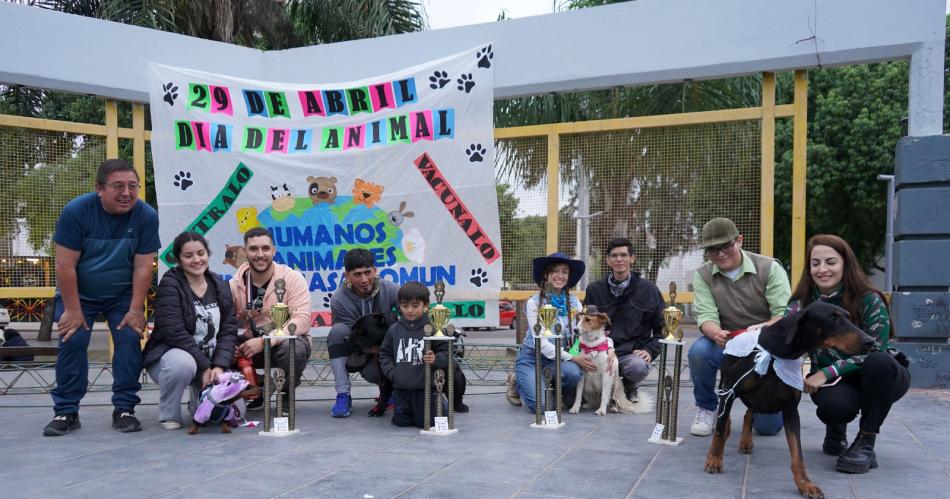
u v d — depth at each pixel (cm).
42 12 663
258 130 689
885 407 334
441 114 654
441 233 649
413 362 435
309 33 1198
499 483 310
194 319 441
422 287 445
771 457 362
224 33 1048
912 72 569
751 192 609
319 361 671
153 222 439
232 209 686
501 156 686
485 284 639
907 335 572
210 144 688
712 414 423
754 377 313
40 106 1148
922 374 569
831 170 1762
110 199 412
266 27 1163
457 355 650
